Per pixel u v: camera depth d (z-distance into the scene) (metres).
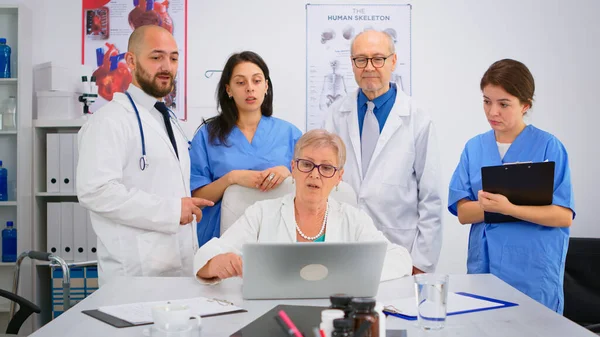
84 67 3.71
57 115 3.58
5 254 3.50
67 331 1.35
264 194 2.27
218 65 3.71
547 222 2.26
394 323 1.41
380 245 1.56
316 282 1.61
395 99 2.71
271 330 1.29
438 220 2.63
